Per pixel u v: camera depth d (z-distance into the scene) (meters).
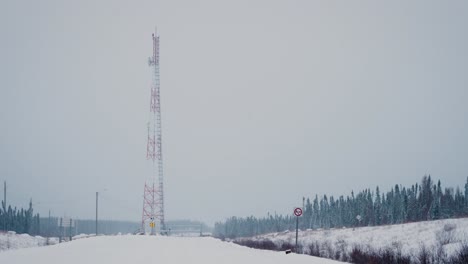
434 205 92.69
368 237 53.25
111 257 19.69
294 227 144.25
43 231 130.75
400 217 103.50
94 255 20.69
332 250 32.47
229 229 177.62
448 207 97.19
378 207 110.62
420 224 54.25
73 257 19.70
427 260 22.66
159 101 70.81
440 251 23.70
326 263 21.16
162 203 68.69
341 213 120.56
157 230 67.69
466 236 36.72
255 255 23.91
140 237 42.66
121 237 42.25
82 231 176.00
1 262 17.78
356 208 114.75
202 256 21.28
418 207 101.69
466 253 21.34
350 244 47.25
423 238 42.47
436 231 44.25
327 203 135.88
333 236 63.84
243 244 49.38
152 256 20.38
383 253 25.33
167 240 37.59
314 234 76.31
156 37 72.56
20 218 110.06
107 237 42.91
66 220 63.38
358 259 25.45
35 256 20.41
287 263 19.84
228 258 20.97
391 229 56.12
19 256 20.62
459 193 100.19
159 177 69.12
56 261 17.94
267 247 39.97
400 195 111.12
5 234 65.00
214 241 44.84
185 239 43.34
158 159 69.38
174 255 21.22
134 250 24.11
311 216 137.75
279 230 137.88
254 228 159.50
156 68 71.38
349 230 69.94
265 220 160.00
